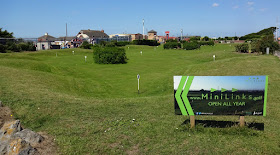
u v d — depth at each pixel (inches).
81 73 1061.1
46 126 320.5
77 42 3481.8
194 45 2470.5
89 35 3850.9
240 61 959.6
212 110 288.2
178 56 1815.9
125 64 1402.6
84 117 355.9
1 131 268.1
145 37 5398.6
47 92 517.7
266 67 801.6
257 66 828.0
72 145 257.9
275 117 348.2
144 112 381.4
